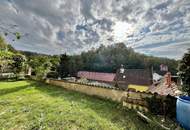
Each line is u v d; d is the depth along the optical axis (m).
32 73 19.00
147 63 46.88
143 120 4.44
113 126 4.03
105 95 7.48
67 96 7.93
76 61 43.00
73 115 4.76
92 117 4.67
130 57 51.06
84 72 38.19
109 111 5.42
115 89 6.99
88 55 49.03
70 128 3.81
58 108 5.49
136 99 5.91
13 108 5.36
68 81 10.68
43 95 7.97
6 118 4.39
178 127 3.97
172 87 10.43
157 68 43.06
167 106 4.84
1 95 7.60
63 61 26.72
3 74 18.02
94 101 6.99
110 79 31.81
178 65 5.46
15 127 3.80
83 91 9.07
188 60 5.05
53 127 3.83
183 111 3.86
